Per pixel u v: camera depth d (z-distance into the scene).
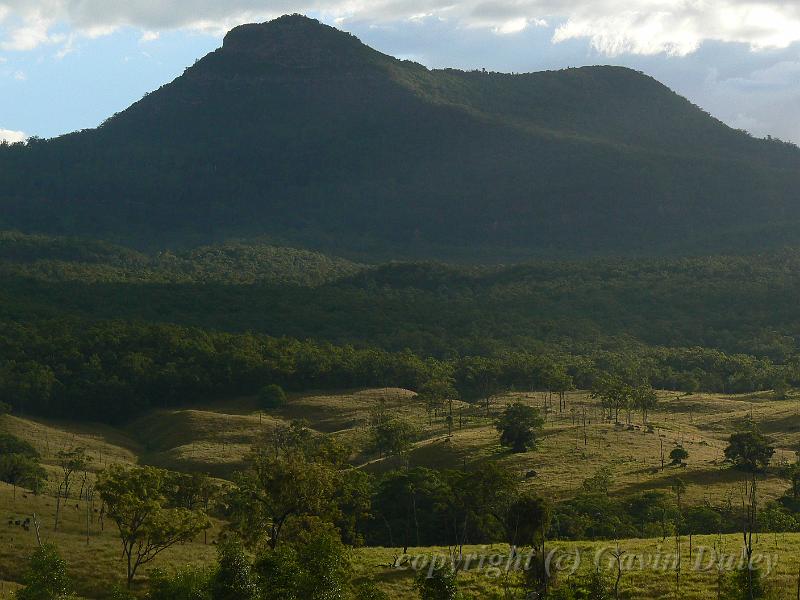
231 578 55.03
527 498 70.12
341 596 56.09
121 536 71.31
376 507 91.44
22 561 73.75
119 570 72.69
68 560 74.12
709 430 145.88
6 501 93.44
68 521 87.56
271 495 68.44
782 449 128.75
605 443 129.25
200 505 101.62
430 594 58.50
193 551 79.62
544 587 62.78
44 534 81.50
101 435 169.38
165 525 70.94
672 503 98.00
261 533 68.31
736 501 98.94
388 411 171.88
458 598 58.72
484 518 77.81
